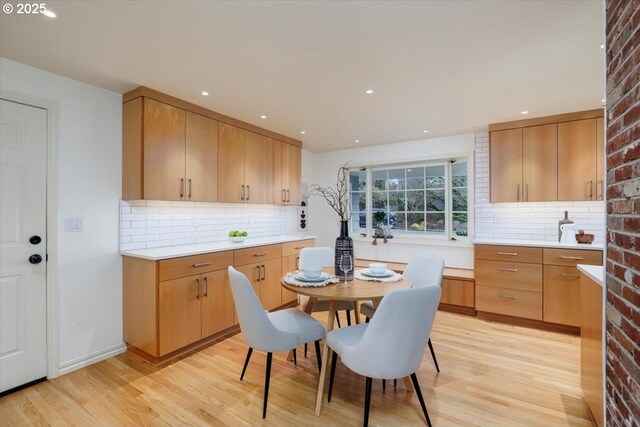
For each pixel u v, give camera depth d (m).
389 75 2.34
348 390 2.10
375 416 1.82
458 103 2.94
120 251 2.67
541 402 1.95
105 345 2.57
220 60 2.11
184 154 2.87
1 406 1.93
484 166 3.94
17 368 2.11
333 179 5.12
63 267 2.34
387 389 2.11
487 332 3.09
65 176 2.35
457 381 2.19
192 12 1.60
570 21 1.68
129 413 1.86
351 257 2.32
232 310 3.04
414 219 4.53
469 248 4.05
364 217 4.93
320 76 2.36
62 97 2.34
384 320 1.54
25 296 2.15
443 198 4.30
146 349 2.48
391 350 1.58
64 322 2.34
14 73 2.12
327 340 1.93
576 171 3.23
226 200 3.31
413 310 1.54
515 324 3.30
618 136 1.23
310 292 1.93
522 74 2.33
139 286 2.53
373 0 1.52
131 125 2.62
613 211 1.29
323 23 1.70
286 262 3.79
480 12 1.61
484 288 3.44
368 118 3.41
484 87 2.57
